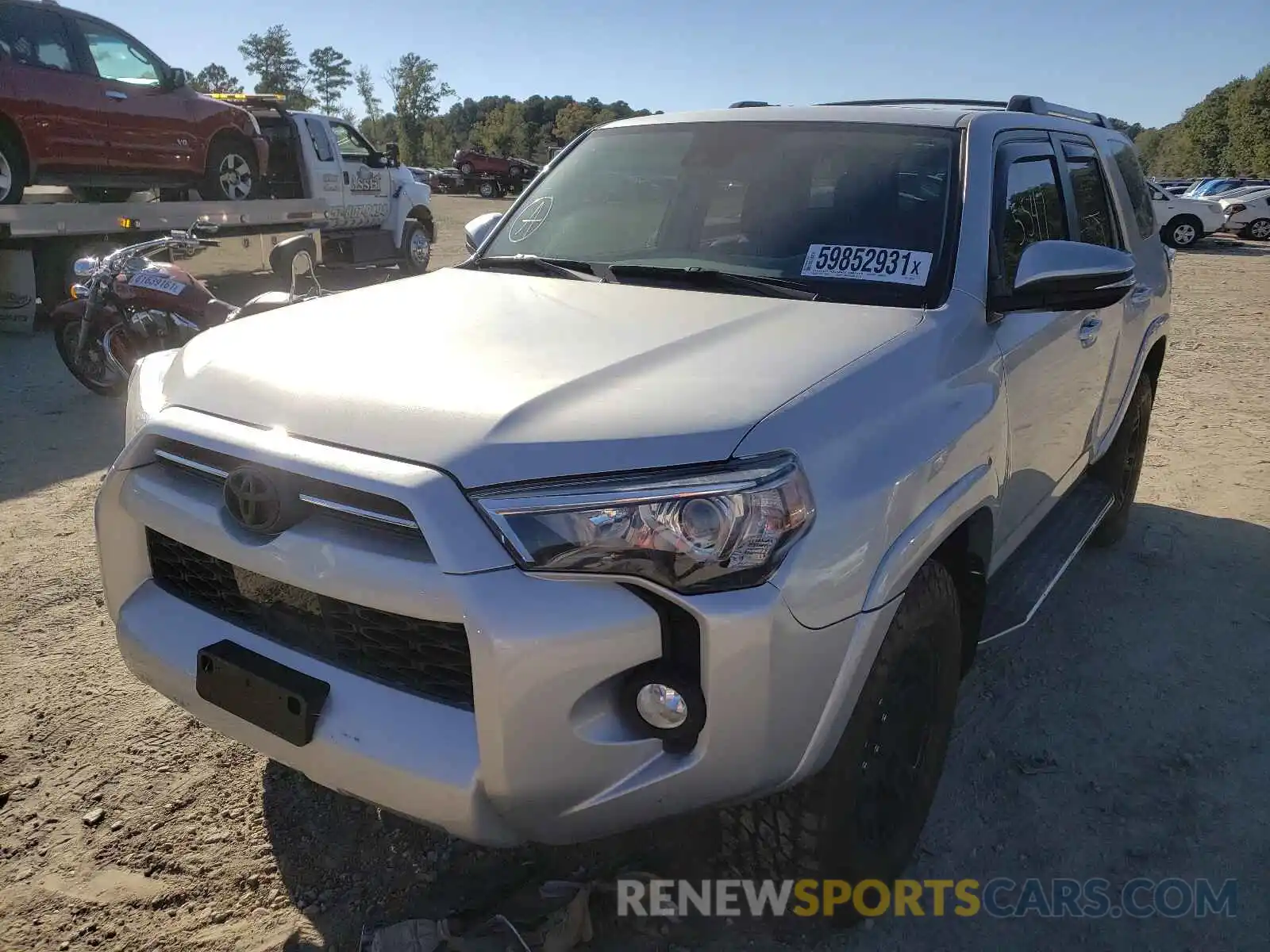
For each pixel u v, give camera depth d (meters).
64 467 5.50
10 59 8.20
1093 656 3.59
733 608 1.72
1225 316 11.76
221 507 2.02
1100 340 3.46
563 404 1.87
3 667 3.37
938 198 2.74
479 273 3.04
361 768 1.83
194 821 2.64
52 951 2.21
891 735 2.22
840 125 3.06
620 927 2.26
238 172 10.82
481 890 2.38
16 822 2.62
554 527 1.69
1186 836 2.66
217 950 2.22
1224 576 4.28
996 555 2.86
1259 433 6.58
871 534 1.93
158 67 9.68
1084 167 3.70
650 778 1.79
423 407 1.86
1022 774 2.91
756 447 1.81
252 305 3.40
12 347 8.75
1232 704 3.30
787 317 2.38
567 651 1.69
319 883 2.42
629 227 3.09
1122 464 4.22
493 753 1.70
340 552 1.81
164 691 2.20
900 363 2.21
